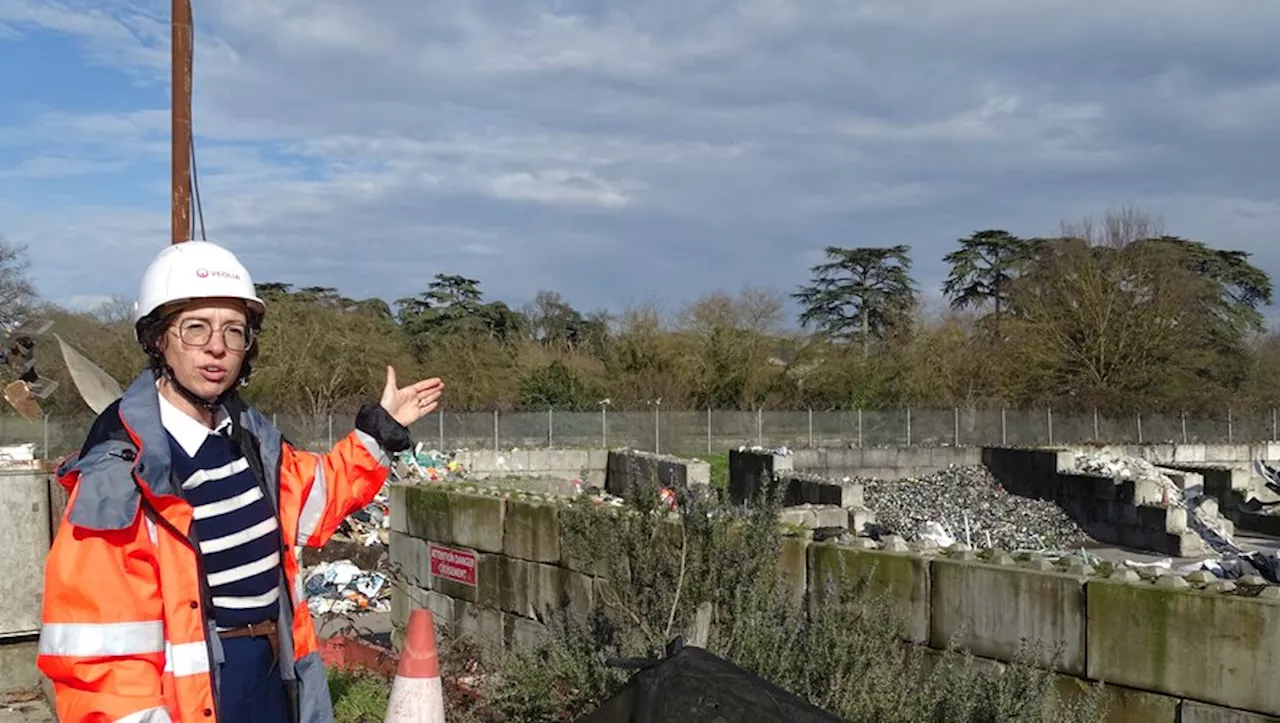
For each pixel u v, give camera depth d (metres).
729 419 37.31
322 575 13.98
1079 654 5.22
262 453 3.16
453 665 7.00
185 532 2.81
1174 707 4.89
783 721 3.04
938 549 6.21
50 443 29.28
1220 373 51.25
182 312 2.94
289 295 40.38
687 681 3.13
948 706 4.58
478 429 33.50
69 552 2.66
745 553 5.53
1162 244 46.97
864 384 45.00
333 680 7.14
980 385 45.47
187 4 7.22
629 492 6.49
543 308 56.53
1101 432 39.34
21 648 6.45
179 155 7.21
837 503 20.33
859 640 4.89
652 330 45.88
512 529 8.75
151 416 2.82
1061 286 46.59
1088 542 21.30
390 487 10.55
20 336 6.77
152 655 2.70
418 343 49.62
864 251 62.53
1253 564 10.77
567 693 5.48
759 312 46.34
